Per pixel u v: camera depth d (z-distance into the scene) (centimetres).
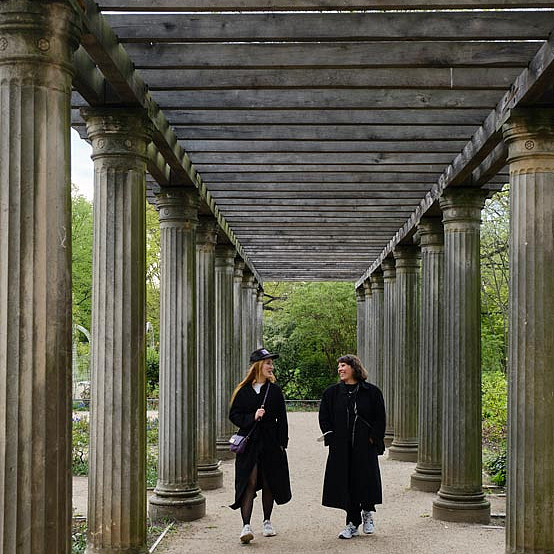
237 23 662
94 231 764
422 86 762
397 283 1708
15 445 481
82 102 786
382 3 602
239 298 2064
